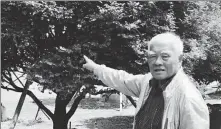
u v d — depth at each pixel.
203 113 1.63
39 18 4.97
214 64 6.67
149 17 5.14
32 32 5.25
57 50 4.95
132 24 4.63
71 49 4.80
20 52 5.47
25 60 5.64
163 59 1.77
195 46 5.52
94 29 5.01
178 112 1.69
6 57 5.55
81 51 5.02
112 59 5.50
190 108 1.63
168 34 1.83
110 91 6.27
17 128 11.08
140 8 4.70
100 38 5.17
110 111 15.82
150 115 1.87
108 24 4.64
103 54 5.35
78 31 5.35
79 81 4.77
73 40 5.53
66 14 4.71
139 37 5.08
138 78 2.15
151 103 1.91
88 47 4.95
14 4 4.59
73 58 4.90
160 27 5.10
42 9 4.55
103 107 17.02
